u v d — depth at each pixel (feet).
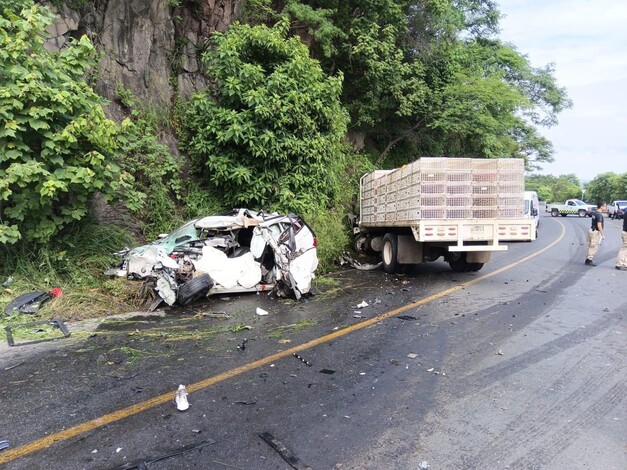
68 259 24.26
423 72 54.34
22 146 20.77
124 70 34.53
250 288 26.53
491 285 29.45
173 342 17.34
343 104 52.42
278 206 34.76
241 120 33.47
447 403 11.89
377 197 39.22
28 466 9.02
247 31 35.60
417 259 33.99
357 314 21.72
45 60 21.77
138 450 9.59
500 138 66.49
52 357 15.64
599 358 15.25
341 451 9.59
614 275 33.47
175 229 31.53
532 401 11.98
